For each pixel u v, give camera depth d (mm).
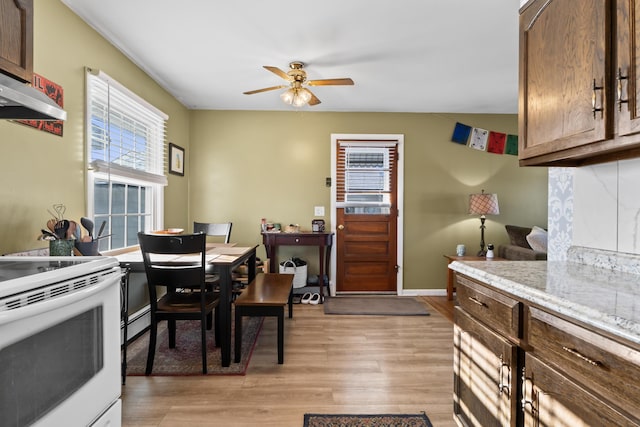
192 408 1813
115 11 2156
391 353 2525
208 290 2873
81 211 2227
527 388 1039
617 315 767
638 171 1306
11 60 1192
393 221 4367
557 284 1112
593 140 1062
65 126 2076
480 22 2277
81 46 2219
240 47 2627
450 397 1938
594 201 1516
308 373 2207
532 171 4391
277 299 2367
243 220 4277
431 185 4355
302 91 2846
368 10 2146
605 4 1011
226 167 4258
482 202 3965
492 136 4352
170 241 2076
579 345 860
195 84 3391
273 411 1793
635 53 938
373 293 4379
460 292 1560
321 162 4312
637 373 702
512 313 1130
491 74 3137
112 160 2615
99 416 1071
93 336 1043
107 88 2461
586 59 1089
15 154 1714
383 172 4355
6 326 721
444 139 4352
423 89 3516
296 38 2490
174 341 2582
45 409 846
